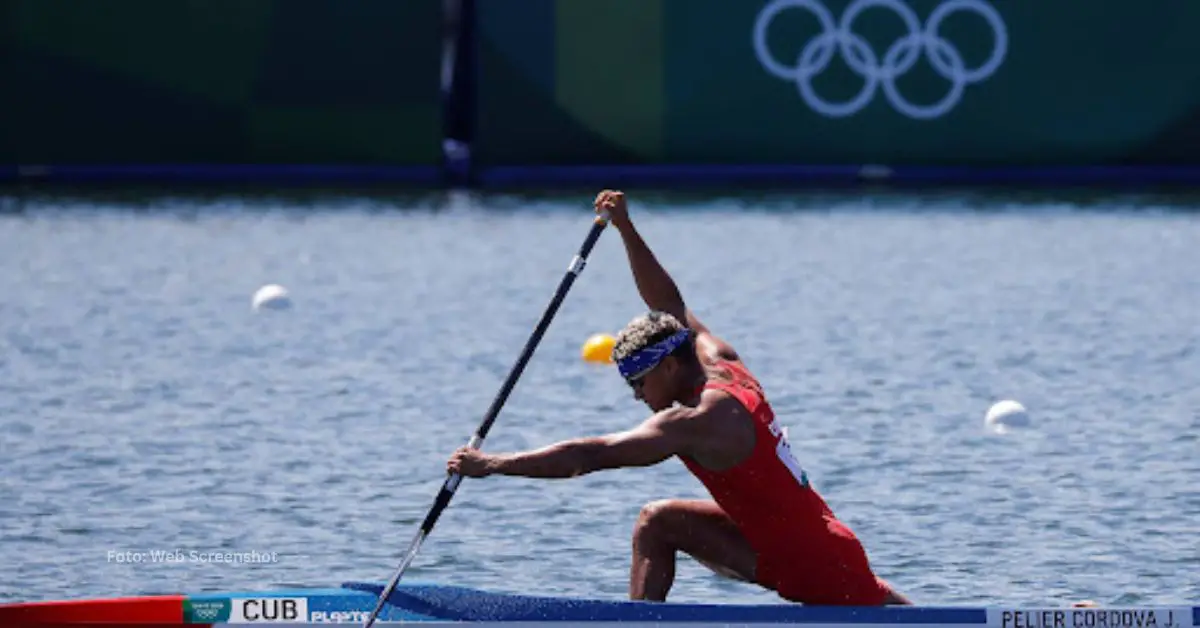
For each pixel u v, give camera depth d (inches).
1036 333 2501.2
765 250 3243.1
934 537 1555.1
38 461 1802.4
